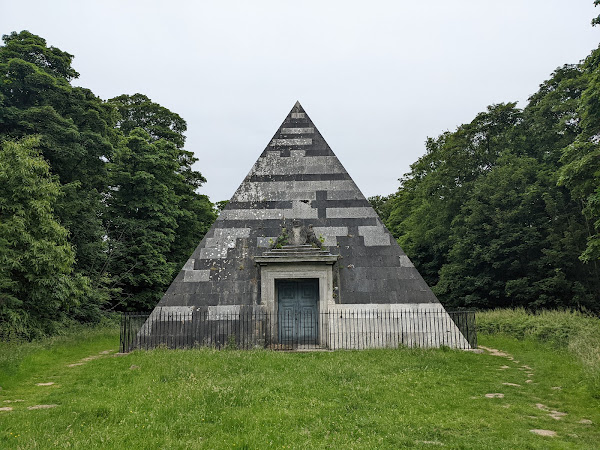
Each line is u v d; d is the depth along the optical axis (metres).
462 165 39.34
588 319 20.83
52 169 25.53
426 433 7.84
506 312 26.72
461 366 13.37
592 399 10.09
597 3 18.92
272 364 12.84
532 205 33.69
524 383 11.74
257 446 6.96
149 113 42.56
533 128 35.25
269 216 19.23
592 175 19.61
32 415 8.64
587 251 19.56
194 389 9.76
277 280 18.25
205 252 18.61
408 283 17.88
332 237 18.77
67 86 26.73
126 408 8.94
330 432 7.71
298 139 20.62
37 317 20.56
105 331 23.88
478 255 34.91
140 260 33.66
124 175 32.44
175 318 17.38
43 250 18.66
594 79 19.30
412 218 45.69
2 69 24.67
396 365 12.95
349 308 17.47
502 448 7.22
